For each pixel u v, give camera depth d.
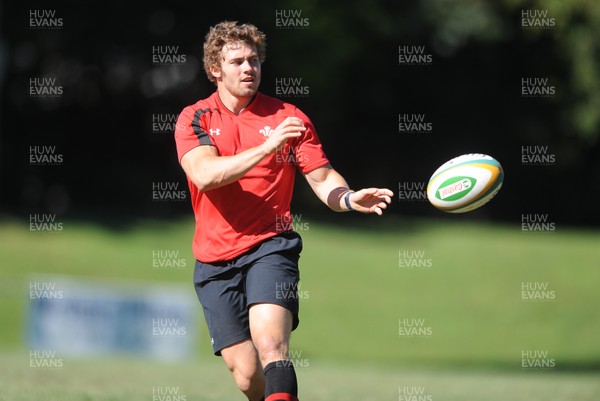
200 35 111.75
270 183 19.52
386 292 85.31
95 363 51.06
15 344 70.69
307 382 38.06
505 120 124.19
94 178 113.88
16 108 110.75
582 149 125.00
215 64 19.66
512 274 91.19
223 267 19.47
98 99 114.19
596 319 82.75
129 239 92.88
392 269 90.88
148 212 108.25
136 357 64.62
